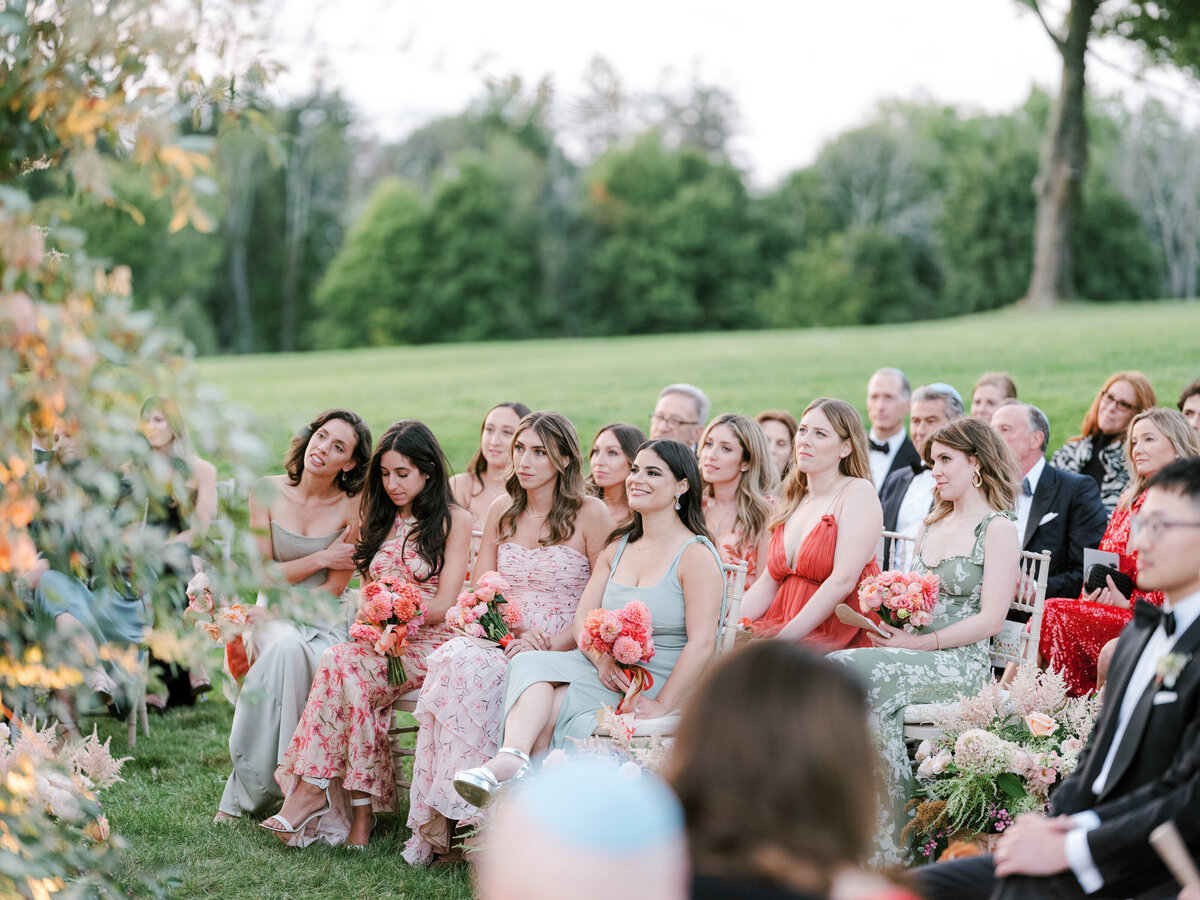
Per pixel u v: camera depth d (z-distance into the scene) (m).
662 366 19.42
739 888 1.56
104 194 2.37
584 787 1.23
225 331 47.00
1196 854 2.41
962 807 3.64
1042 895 2.54
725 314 46.59
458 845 4.21
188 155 2.32
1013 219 43.03
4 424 2.17
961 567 4.45
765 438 5.39
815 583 4.72
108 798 4.83
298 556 5.24
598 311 47.25
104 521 2.34
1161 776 2.52
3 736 3.00
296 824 4.46
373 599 4.50
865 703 1.70
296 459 5.33
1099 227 39.97
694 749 1.68
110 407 2.32
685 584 4.43
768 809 1.61
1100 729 2.71
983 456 4.51
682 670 4.29
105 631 2.60
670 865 1.21
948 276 44.31
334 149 48.91
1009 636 4.73
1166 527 2.54
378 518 5.00
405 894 4.04
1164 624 2.60
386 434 4.91
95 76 2.37
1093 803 2.67
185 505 2.42
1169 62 21.98
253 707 4.64
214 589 2.53
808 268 45.06
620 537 4.67
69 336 2.15
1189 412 5.96
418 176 53.16
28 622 2.53
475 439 13.40
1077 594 5.55
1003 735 3.92
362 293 46.84
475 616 4.46
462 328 46.06
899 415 6.80
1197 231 44.06
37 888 2.52
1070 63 23.70
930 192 48.56
